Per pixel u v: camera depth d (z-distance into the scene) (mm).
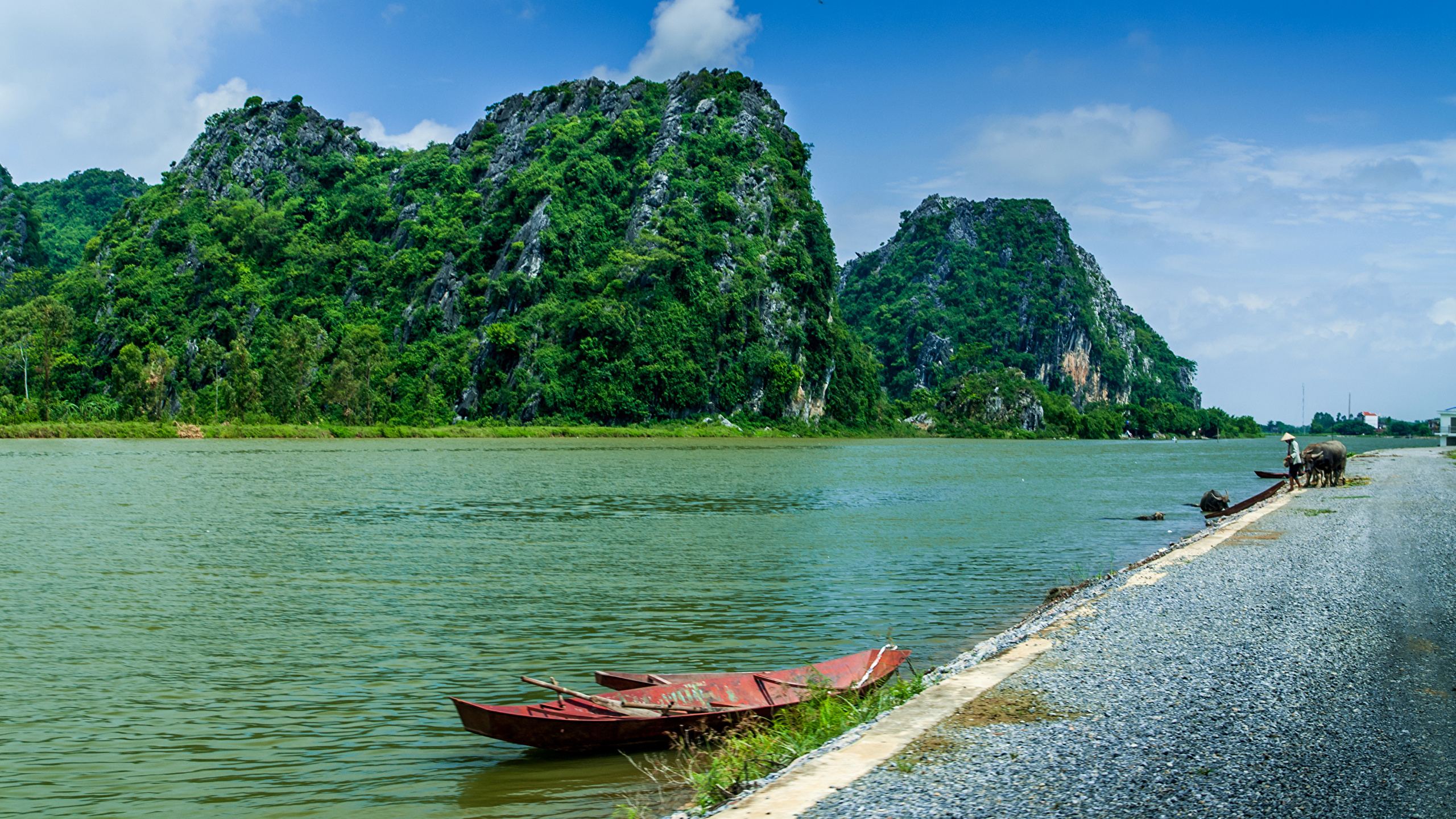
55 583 24016
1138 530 36281
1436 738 8906
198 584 23875
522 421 163125
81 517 37688
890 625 19234
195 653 17094
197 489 50406
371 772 11461
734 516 39875
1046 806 7312
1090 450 153750
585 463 78625
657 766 11438
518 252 187500
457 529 34875
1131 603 16375
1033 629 15617
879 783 7887
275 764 11758
